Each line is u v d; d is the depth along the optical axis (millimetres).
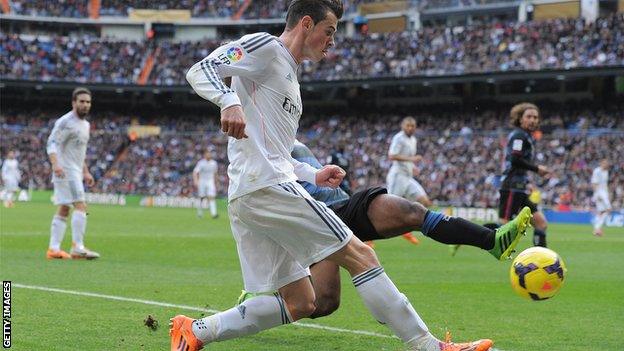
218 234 26000
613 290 12875
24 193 59375
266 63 6039
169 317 8945
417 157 21766
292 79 6223
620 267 17203
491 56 59000
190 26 78438
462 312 10125
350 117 67688
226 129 5578
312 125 68062
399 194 22547
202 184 38969
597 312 10289
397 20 67000
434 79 60406
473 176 53719
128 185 65500
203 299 10656
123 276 13359
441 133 57531
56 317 8742
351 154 61531
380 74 63469
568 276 15156
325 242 6035
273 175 6047
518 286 6840
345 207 7395
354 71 64625
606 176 30922
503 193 16422
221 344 7555
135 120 74500
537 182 50219
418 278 14281
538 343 8008
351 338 7930
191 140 68188
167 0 79062
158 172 65812
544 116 57688
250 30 78188
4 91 74812
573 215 44812
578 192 48375
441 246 22594
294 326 8609
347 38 66750
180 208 54125
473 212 47312
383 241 24781
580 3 58656
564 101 59188
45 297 10336
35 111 75000
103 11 78375
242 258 6422
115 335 7723
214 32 78438
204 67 5738
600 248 23156
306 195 6066
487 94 62812
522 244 23719
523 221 6574
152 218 37438
